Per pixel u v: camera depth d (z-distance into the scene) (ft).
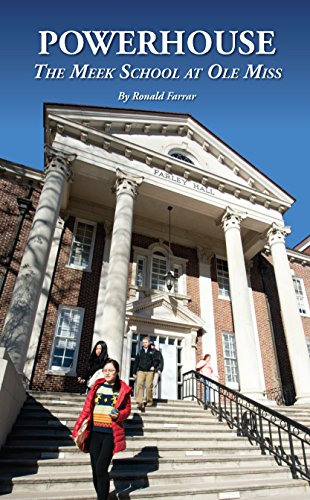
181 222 56.65
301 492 16.67
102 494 11.29
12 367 19.07
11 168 47.93
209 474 16.81
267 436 25.08
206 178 48.96
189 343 47.42
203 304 52.24
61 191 37.14
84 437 12.12
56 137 40.91
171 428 22.70
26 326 26.86
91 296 45.32
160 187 44.65
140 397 26.71
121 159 44.11
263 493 15.84
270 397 48.44
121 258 35.09
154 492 14.07
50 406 24.06
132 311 45.52
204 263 56.80
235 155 54.03
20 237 43.96
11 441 18.16
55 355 39.96
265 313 56.70
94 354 20.92
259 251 58.44
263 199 52.29
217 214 50.08
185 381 38.32
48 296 42.45
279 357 53.52
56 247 46.21
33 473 15.55
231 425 25.41
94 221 51.52
